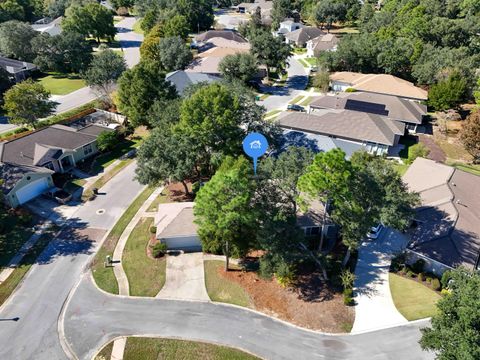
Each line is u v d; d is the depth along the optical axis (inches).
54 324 1159.6
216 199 1134.4
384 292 1263.5
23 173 1715.1
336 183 1048.2
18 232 1557.6
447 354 847.7
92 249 1472.7
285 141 2042.3
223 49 3654.0
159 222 1496.1
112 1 6437.0
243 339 1104.8
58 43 3518.7
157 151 1567.4
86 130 2253.9
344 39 3467.0
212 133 1619.1
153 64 2359.7
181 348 1075.9
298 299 1236.5
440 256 1293.1
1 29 3609.7
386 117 2378.2
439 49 3211.1
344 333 1122.0
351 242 1194.0
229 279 1323.8
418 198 1384.1
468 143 2025.1
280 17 5073.8
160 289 1285.7
